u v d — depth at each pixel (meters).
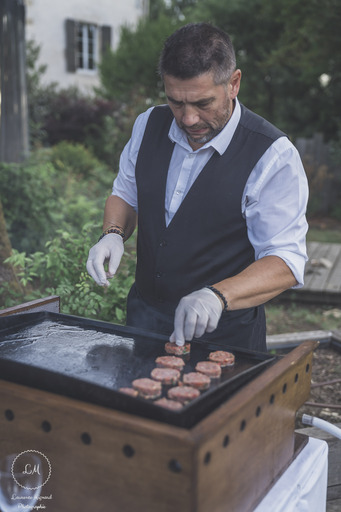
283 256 1.61
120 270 3.34
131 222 2.03
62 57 13.62
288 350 3.80
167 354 1.46
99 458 1.12
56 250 3.06
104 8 13.95
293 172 1.67
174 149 1.81
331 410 3.08
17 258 3.08
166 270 1.81
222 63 1.45
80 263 3.15
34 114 12.45
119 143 10.09
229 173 1.70
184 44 1.43
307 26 10.55
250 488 1.25
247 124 1.73
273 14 12.24
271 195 1.68
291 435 1.46
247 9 14.59
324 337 3.87
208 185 1.72
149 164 1.84
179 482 1.03
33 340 1.52
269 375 1.28
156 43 11.84
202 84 1.43
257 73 15.48
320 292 5.35
